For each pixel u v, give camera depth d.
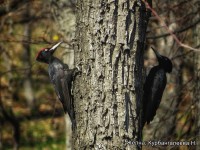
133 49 9.35
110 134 9.34
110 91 9.32
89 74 9.42
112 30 9.29
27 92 29.91
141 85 9.53
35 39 15.56
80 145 9.58
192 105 14.06
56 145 26.31
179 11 14.84
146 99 10.85
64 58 16.75
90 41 9.38
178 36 14.84
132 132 9.37
